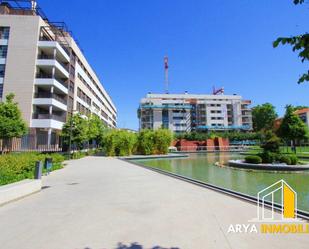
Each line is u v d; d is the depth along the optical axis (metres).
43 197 7.54
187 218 5.25
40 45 29.50
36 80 28.78
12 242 4.01
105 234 4.34
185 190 8.50
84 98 46.03
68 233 4.40
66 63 35.22
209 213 5.62
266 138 19.00
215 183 11.55
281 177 13.41
